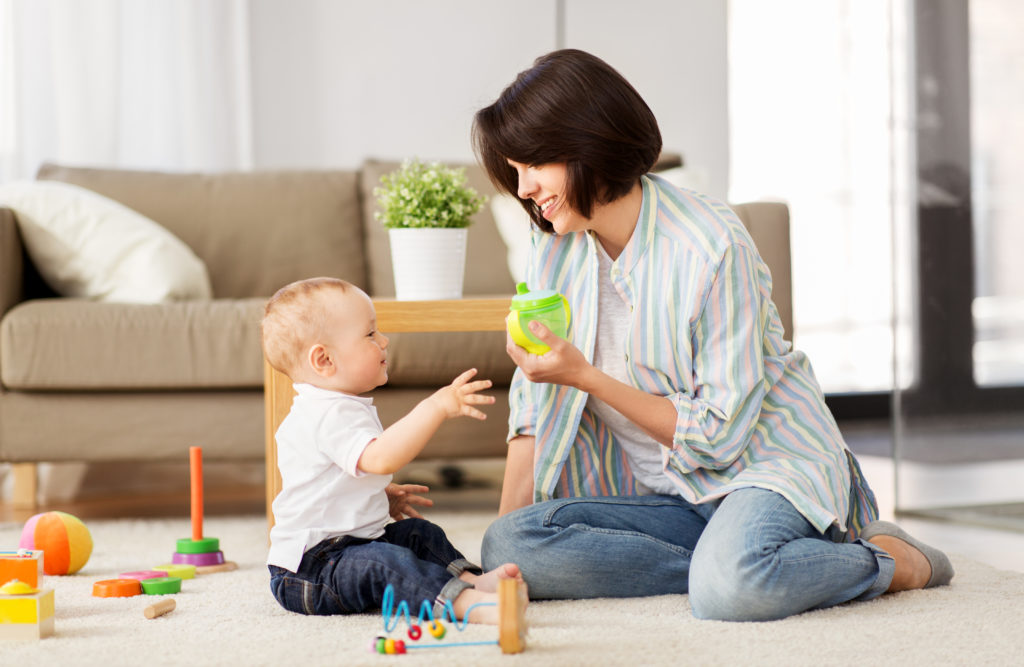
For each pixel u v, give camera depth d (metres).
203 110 4.91
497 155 2.01
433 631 1.67
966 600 1.91
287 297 2.01
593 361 2.12
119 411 3.23
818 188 6.00
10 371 3.16
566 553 1.95
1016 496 3.06
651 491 2.17
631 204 2.03
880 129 6.00
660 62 5.86
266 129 5.13
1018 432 3.05
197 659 1.59
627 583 1.98
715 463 1.98
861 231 5.99
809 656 1.56
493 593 1.81
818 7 5.98
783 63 6.00
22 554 1.80
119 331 3.18
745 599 1.76
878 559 1.87
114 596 2.08
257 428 3.25
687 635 1.68
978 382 3.13
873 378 5.95
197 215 4.11
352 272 4.19
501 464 4.52
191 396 3.24
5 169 4.54
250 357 3.19
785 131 6.01
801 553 1.79
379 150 5.27
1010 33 3.06
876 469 4.33
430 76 5.33
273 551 1.94
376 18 5.24
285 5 5.12
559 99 1.84
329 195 4.23
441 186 2.75
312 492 1.93
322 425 1.93
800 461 1.96
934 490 3.23
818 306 5.95
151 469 4.13
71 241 3.55
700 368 1.98
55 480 3.97
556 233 2.17
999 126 3.10
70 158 4.64
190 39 4.86
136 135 4.83
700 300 1.96
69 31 4.62
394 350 3.18
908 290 3.28
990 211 3.13
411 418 1.87
